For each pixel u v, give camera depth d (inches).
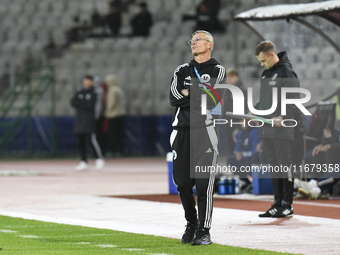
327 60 1430.9
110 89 2239.2
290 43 1221.1
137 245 626.8
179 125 622.8
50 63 2527.1
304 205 951.0
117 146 2278.5
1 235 708.0
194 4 2588.6
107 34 2568.9
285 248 603.8
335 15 1085.1
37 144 2388.0
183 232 715.4
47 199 1088.2
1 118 2405.3
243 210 903.1
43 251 597.9
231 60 2401.6
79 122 1759.4
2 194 1178.0
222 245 619.8
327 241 641.6
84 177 1545.3
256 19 1130.0
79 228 757.9
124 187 1288.1
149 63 2428.6
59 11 2699.3
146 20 2541.8
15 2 2758.4
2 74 2536.9
